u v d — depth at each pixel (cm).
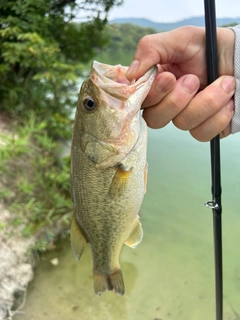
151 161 90
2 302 48
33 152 80
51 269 60
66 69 101
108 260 28
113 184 24
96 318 51
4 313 47
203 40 24
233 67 24
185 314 51
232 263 59
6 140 69
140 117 24
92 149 24
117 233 26
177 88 22
